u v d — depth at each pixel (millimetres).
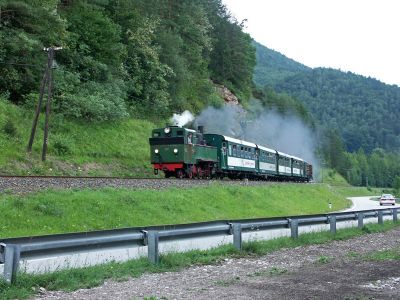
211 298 7875
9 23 37312
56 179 21375
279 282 9367
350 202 60312
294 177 58188
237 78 86438
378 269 11031
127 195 20812
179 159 31484
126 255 11719
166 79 54250
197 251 12430
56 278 8984
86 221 17203
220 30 81000
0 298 7652
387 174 180250
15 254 8352
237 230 13070
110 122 41312
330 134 149875
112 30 45094
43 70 38500
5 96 35781
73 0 45062
